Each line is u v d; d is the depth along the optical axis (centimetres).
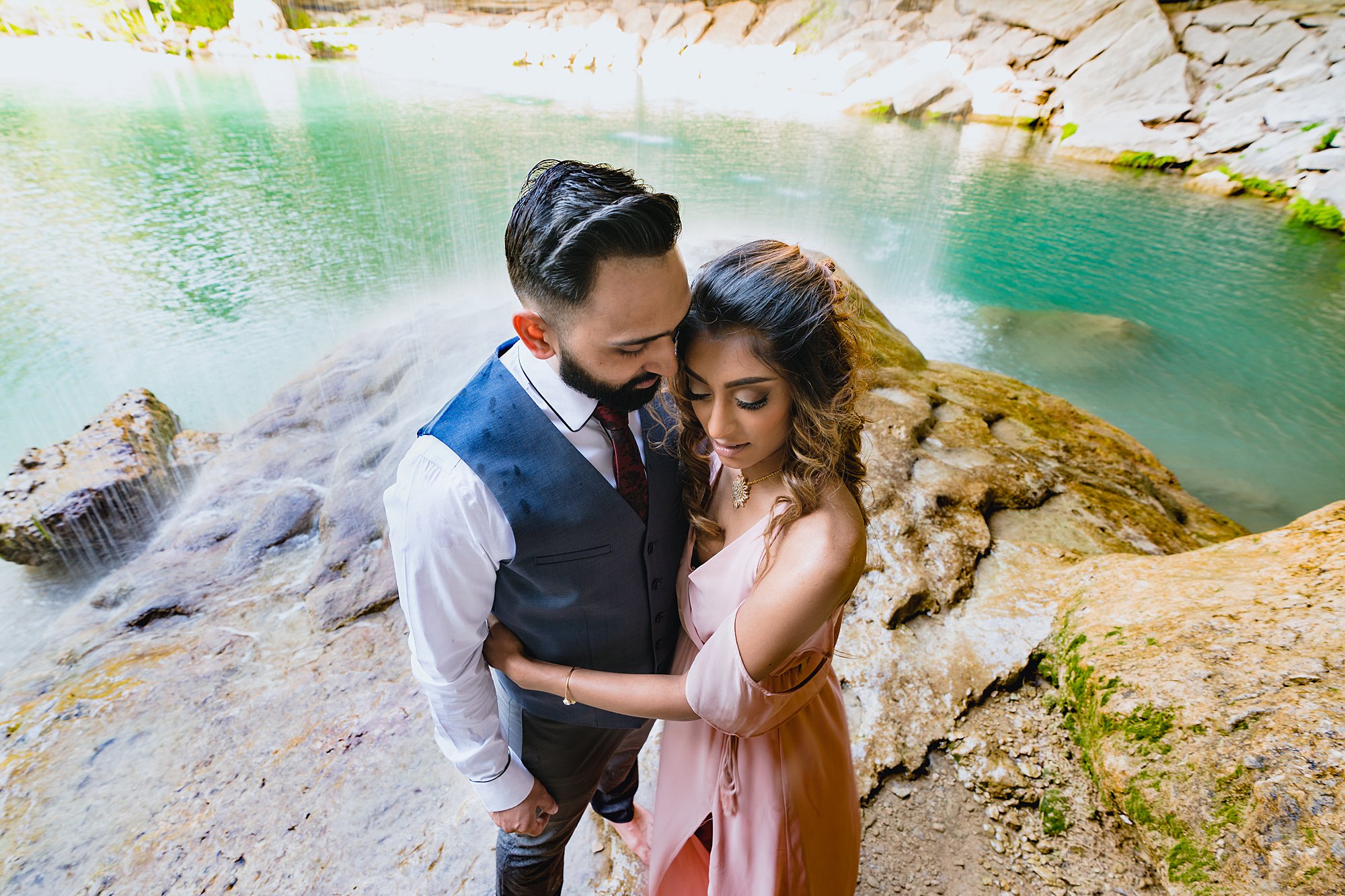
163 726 206
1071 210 1114
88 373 604
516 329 89
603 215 74
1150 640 173
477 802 183
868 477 264
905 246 963
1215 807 136
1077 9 1413
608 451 99
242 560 280
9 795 188
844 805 119
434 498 93
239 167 1091
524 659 111
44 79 1308
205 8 1616
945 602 219
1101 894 155
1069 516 264
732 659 92
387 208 1000
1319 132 1093
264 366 643
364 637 237
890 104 1567
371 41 1836
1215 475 529
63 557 321
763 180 1182
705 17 1820
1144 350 723
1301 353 727
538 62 1900
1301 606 162
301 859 171
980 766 180
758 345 83
